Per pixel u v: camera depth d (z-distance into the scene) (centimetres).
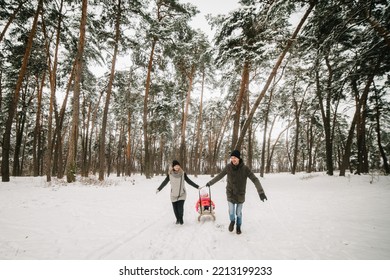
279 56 1213
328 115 1798
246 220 576
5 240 398
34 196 811
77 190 999
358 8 895
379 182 1173
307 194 989
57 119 1727
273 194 1041
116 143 4566
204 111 3834
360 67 1209
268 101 2606
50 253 355
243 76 1500
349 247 375
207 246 396
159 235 454
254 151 5803
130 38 1656
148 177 2014
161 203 802
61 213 588
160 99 2664
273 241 414
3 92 2180
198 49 2208
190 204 809
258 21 1130
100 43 1617
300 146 4166
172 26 1895
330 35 981
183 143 2270
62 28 1530
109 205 716
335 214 599
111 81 1580
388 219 530
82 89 2241
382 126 2694
